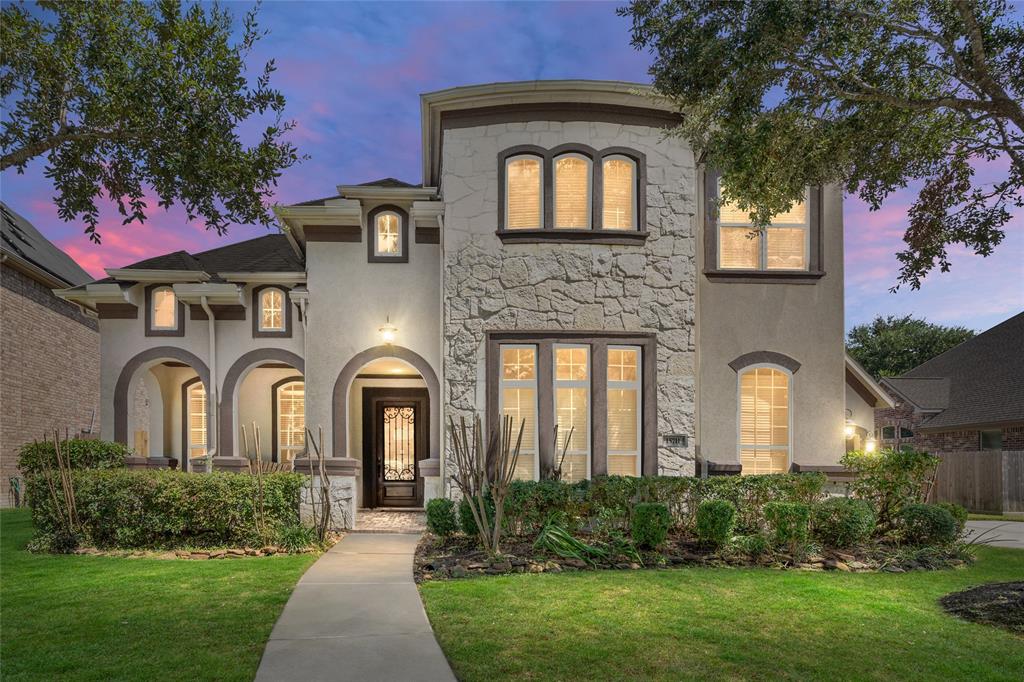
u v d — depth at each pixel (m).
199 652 5.39
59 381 22.77
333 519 11.64
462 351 11.77
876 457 10.72
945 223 9.39
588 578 7.86
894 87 8.34
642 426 11.79
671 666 5.12
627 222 12.16
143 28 7.39
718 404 12.26
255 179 7.97
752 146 8.41
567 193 12.08
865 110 8.62
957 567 9.11
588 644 5.59
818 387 12.43
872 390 13.45
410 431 15.50
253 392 16.06
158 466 14.74
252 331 14.58
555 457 11.51
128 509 9.98
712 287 12.46
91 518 10.10
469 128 12.09
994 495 18.44
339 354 13.56
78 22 7.24
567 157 12.08
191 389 16.61
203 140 7.55
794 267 12.66
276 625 6.10
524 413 11.76
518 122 12.05
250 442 15.94
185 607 6.65
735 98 8.30
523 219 12.05
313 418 13.40
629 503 9.77
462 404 11.70
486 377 11.72
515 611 6.51
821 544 9.72
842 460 11.26
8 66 7.39
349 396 14.69
